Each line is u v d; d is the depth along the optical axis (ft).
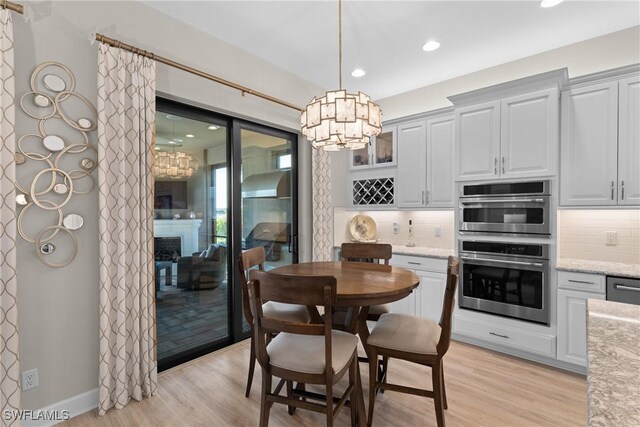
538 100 8.76
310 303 4.69
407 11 7.91
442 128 11.26
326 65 10.87
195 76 8.59
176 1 7.49
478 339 9.81
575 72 9.40
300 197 12.44
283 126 11.28
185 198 9.12
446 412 6.60
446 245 12.35
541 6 7.70
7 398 5.42
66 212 6.36
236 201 10.27
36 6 6.02
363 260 10.82
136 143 6.98
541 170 8.71
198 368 8.53
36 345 6.03
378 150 13.32
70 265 6.42
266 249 11.44
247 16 8.10
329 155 12.82
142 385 7.15
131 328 6.95
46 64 6.10
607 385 2.09
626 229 8.81
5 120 5.40
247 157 10.77
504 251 9.29
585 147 8.41
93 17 6.75
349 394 5.90
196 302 9.43
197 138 9.38
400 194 12.45
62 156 6.30
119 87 6.77
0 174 5.36
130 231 6.97
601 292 7.75
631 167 7.80
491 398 7.11
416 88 12.89
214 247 9.83
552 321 8.50
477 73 11.33
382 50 9.85
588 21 8.30
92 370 6.70
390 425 6.23
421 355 5.72
